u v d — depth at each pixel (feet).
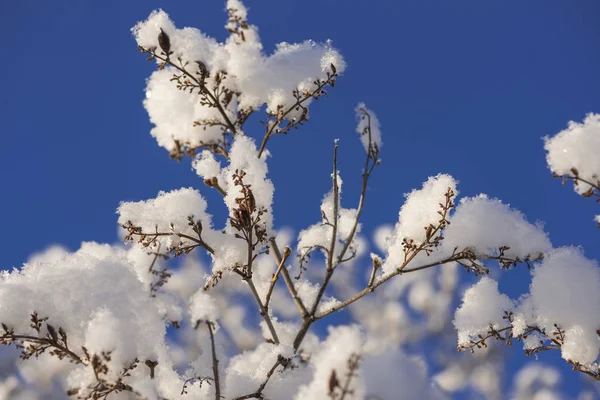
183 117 11.10
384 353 6.74
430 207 9.85
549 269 9.57
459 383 22.03
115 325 7.29
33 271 8.61
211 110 11.12
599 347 9.02
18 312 8.11
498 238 9.81
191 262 22.09
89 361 7.40
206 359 9.57
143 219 10.34
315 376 6.21
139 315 8.27
